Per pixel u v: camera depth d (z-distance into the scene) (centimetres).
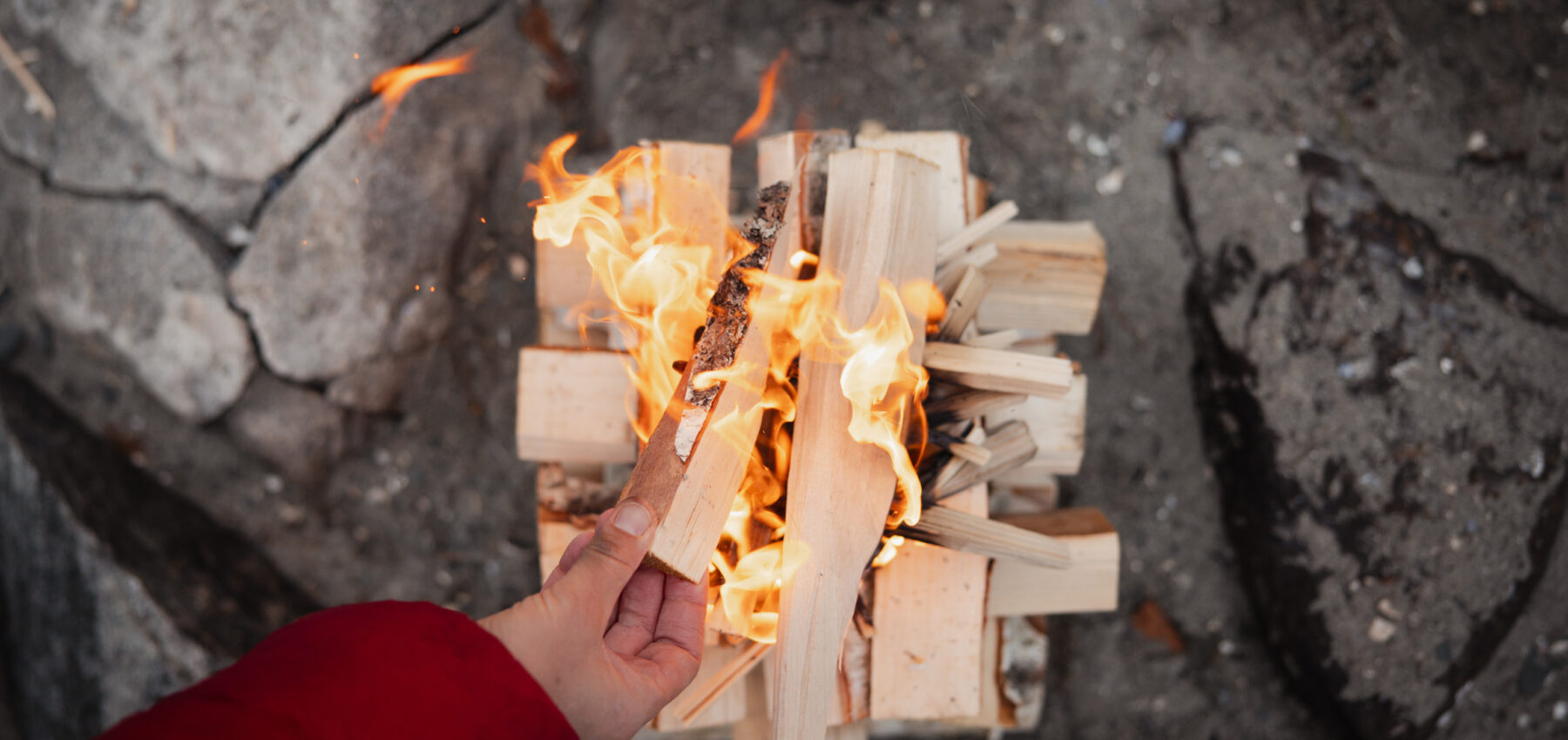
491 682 63
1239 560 145
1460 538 128
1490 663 134
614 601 77
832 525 92
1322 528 131
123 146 139
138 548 139
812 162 104
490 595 153
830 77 153
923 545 107
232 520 151
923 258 101
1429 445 129
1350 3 145
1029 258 114
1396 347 131
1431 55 143
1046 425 117
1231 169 143
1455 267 134
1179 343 148
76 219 143
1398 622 129
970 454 101
